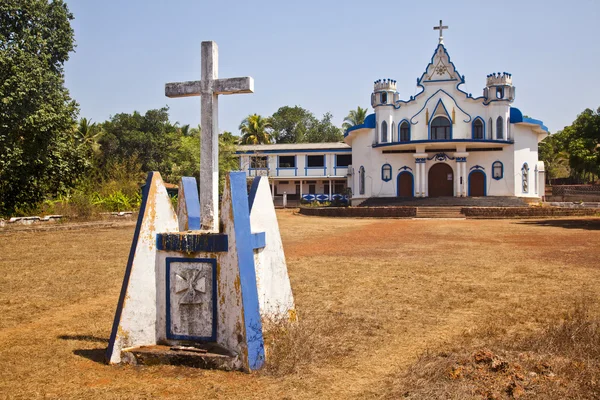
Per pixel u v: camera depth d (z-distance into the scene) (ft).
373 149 134.00
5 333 21.39
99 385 15.46
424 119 131.64
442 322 22.20
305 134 240.94
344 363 17.12
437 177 131.34
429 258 42.14
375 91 134.00
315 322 21.22
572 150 120.98
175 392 14.80
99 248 48.93
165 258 18.04
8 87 68.54
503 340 18.85
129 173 110.93
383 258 42.55
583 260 39.63
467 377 15.02
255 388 15.03
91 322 23.09
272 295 19.81
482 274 33.88
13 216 75.77
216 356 16.57
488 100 128.16
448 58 130.93
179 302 17.75
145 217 18.10
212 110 18.65
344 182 167.94
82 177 88.84
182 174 143.84
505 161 127.75
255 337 16.67
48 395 14.70
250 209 19.16
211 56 18.62
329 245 53.52
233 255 16.93
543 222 86.17
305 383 15.38
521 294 27.48
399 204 124.47
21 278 33.42
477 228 74.74
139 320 17.81
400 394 14.34
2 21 75.36
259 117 210.59
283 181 171.53
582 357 16.31
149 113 184.44
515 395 13.61
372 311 24.17
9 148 69.21
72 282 32.17
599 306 24.39
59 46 81.46
